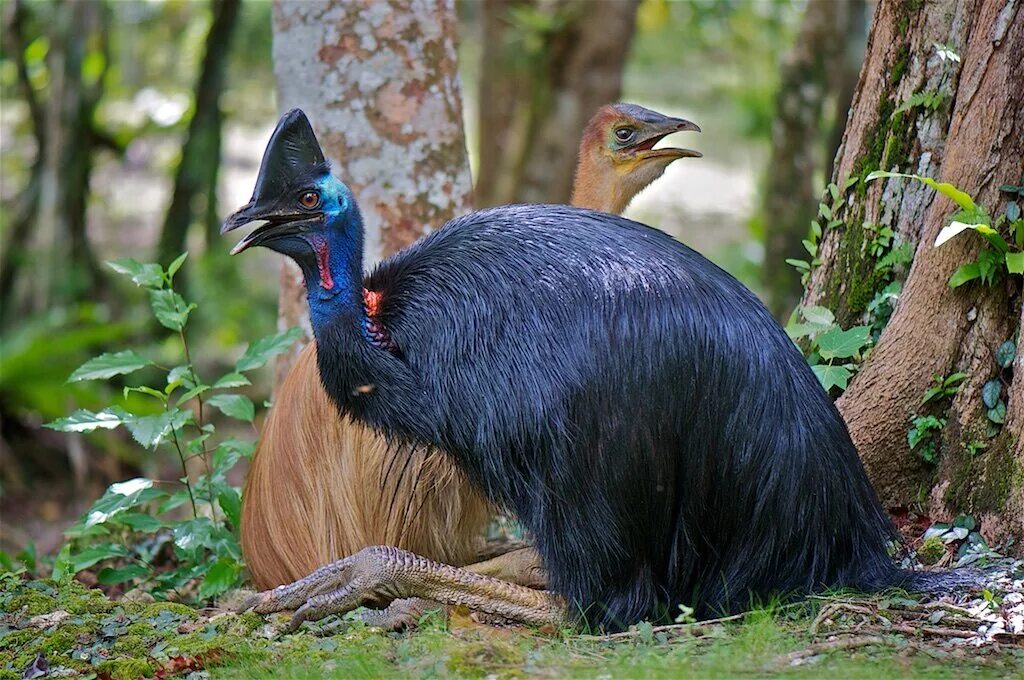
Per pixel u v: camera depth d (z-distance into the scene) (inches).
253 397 962.7
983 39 378.3
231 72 1182.9
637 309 334.6
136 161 1266.0
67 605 375.2
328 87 510.0
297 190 343.3
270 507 394.9
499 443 338.6
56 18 947.3
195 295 998.4
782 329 350.6
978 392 384.8
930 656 307.0
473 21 1338.6
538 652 325.4
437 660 317.7
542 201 1013.2
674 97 1362.0
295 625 355.3
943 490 388.2
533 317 337.1
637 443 334.0
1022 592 336.5
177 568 455.8
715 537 344.2
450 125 519.2
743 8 1082.7
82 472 826.2
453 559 396.8
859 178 422.0
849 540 345.7
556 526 340.5
